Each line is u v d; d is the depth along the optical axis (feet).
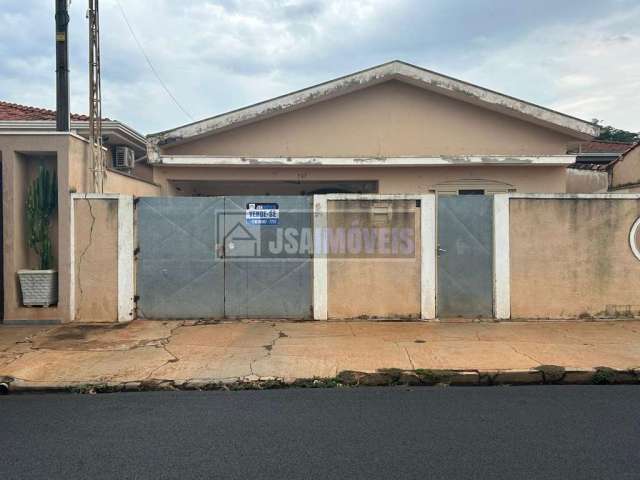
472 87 37.78
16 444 13.46
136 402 16.93
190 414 15.70
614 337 24.02
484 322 27.17
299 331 25.27
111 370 19.60
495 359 20.54
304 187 44.32
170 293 27.68
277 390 18.22
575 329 25.66
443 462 12.17
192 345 22.86
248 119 38.06
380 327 26.11
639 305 27.94
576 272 27.86
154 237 27.58
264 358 20.95
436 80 37.76
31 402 17.06
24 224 27.37
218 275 27.73
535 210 27.76
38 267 27.66
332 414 15.64
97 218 27.17
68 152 26.68
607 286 27.96
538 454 12.60
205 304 27.76
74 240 27.12
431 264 27.50
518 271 27.76
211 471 11.77
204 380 18.53
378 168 38.73
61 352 21.83
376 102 39.60
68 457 12.60
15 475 11.65
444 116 39.63
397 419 15.16
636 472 11.64
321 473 11.64
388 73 37.78
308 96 37.99
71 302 27.09
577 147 47.39
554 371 19.07
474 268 27.68
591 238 27.86
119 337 24.21
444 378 18.92
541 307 27.78
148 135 37.81
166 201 27.58
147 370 19.58
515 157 36.88
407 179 38.73
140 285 27.66
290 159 36.70
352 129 39.63
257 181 40.65
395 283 27.58
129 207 27.32
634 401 16.88
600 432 14.07
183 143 39.34
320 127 39.60
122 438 13.79
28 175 27.66
